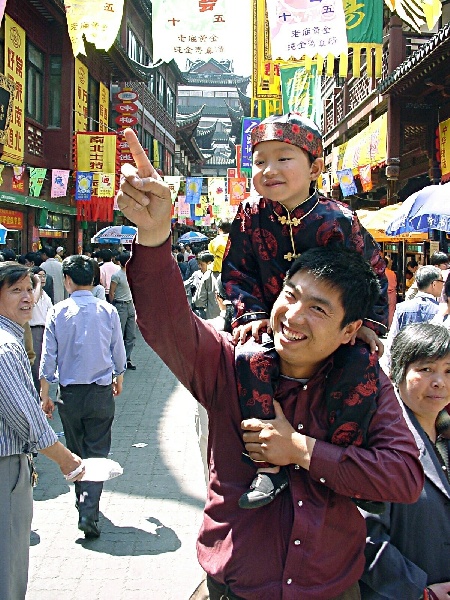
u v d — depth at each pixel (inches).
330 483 65.6
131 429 287.3
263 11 420.5
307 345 66.9
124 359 192.9
